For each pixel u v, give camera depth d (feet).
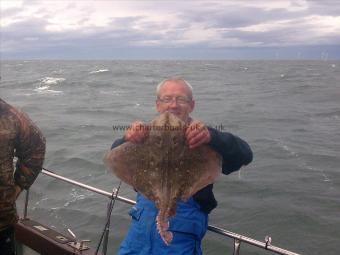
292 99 168.35
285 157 70.03
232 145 11.96
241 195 50.08
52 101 154.92
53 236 18.61
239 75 373.20
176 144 11.38
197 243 12.74
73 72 395.14
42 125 98.99
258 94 190.80
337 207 46.93
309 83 261.24
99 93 190.29
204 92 201.67
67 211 41.93
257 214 44.06
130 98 168.66
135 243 12.73
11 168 13.17
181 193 11.34
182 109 12.61
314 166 64.44
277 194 50.60
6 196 13.12
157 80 284.00
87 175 56.85
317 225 42.06
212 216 43.60
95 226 38.52
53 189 48.39
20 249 20.01
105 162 11.69
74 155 67.72
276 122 110.32
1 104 13.03
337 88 217.77
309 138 88.22
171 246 12.20
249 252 34.81
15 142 13.25
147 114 121.39
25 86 225.35
